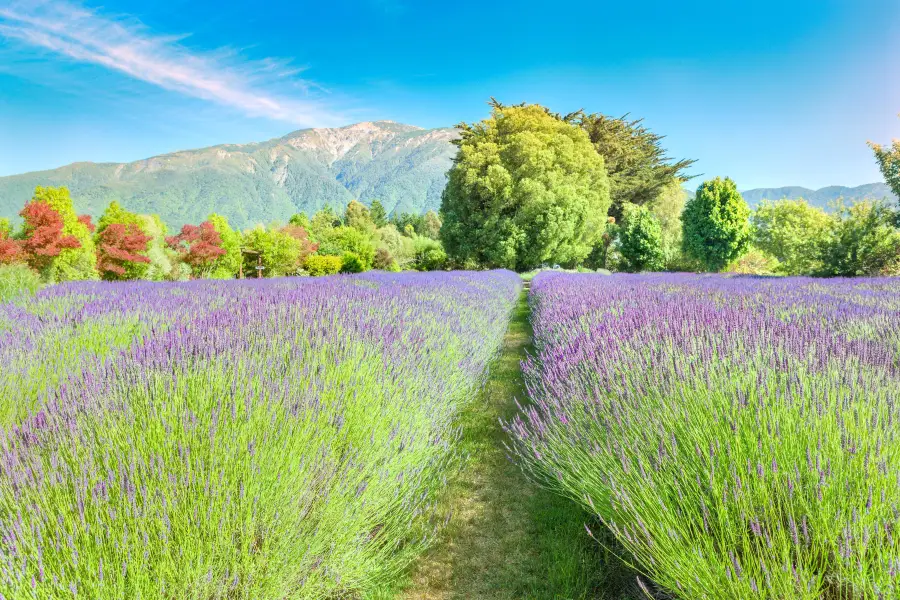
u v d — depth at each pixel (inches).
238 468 69.8
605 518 83.6
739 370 101.5
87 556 51.9
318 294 237.5
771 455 71.3
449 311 225.8
